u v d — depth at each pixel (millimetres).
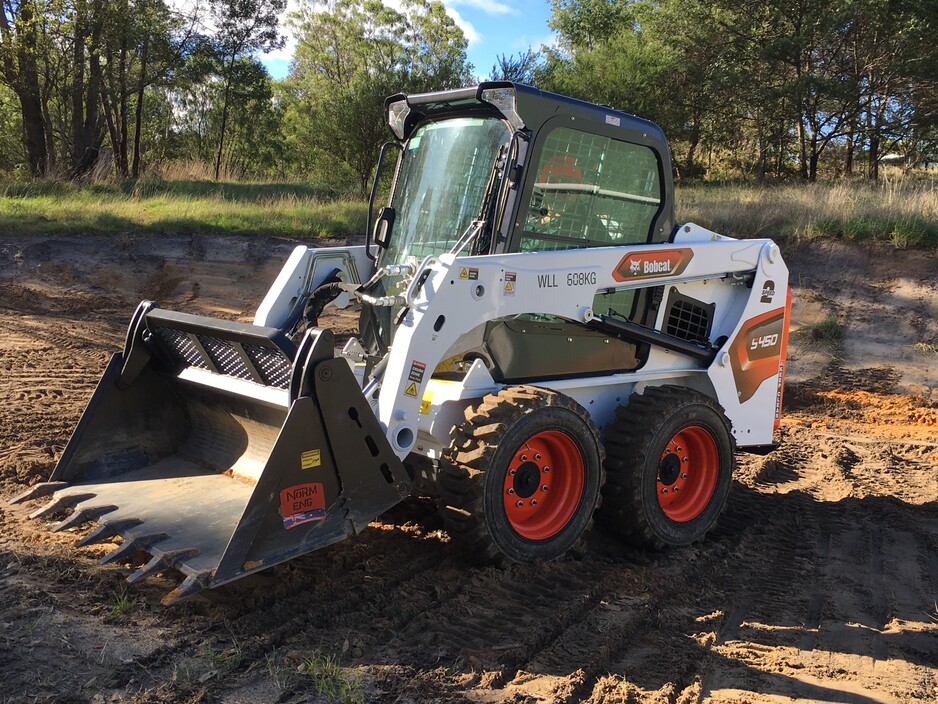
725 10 27234
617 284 4738
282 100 44906
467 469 3973
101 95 26297
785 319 5801
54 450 5785
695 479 5102
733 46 27547
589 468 4414
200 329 4090
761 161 30062
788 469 6984
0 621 3262
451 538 4543
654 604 4094
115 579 3775
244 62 32812
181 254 13008
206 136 42000
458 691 3094
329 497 3623
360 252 5121
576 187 4613
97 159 22969
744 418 5594
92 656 3084
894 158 32719
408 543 4559
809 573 4680
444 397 4227
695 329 5332
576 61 27922
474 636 3545
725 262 5320
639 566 4574
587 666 3383
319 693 2961
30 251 12344
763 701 3264
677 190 18562
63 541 4156
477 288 4137
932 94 25516
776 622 4043
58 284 11789
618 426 4719
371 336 4879
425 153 4895
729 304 5508
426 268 4109
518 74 20656
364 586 3939
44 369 8336
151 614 3477
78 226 13273
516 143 4246
